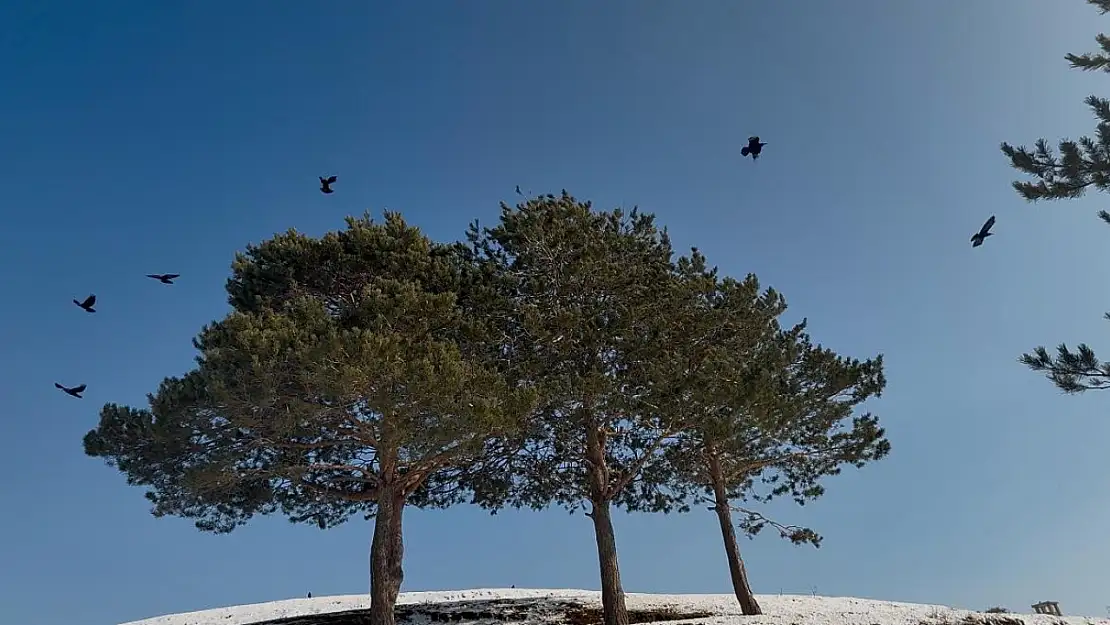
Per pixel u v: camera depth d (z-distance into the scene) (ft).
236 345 46.88
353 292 64.44
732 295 67.62
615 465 68.08
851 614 62.85
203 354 50.85
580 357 60.13
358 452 62.08
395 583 55.11
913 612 65.21
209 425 51.65
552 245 65.41
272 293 63.05
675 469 65.46
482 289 62.59
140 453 53.26
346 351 45.37
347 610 84.28
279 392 49.24
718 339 66.95
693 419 59.82
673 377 58.75
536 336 57.77
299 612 84.64
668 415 59.47
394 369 46.03
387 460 55.62
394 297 54.39
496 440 62.23
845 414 67.72
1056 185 49.80
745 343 67.92
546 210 68.69
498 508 67.26
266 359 45.96
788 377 68.64
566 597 85.10
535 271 66.28
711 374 59.67
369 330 47.57
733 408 58.29
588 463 62.95
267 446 54.60
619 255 69.62
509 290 65.10
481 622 70.28
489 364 58.70
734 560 65.57
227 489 56.18
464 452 51.72
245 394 48.26
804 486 70.44
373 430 53.57
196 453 53.21
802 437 68.95
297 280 63.77
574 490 62.44
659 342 60.80
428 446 48.19
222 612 87.86
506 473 64.90
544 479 62.44
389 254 63.82
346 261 63.67
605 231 70.49
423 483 66.80
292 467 53.31
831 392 69.05
